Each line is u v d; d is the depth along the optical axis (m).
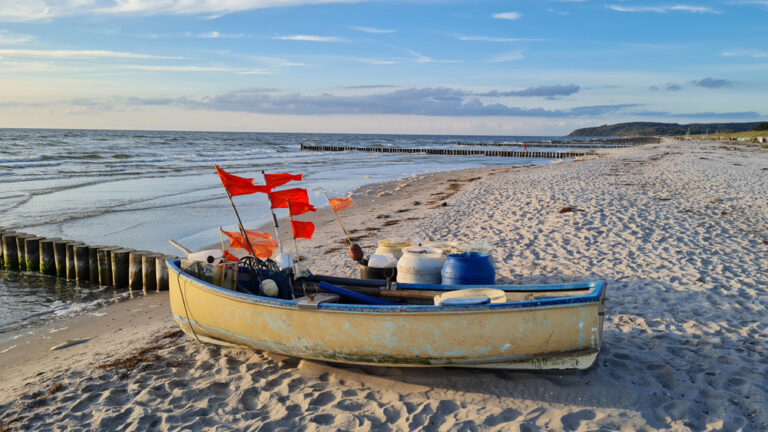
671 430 4.12
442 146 96.31
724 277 8.18
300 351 5.34
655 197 16.89
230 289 5.97
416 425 4.33
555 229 12.05
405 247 7.44
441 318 4.75
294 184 26.22
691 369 5.16
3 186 22.56
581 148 88.25
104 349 6.61
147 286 9.69
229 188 6.26
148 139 78.81
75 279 10.55
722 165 31.19
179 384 5.32
